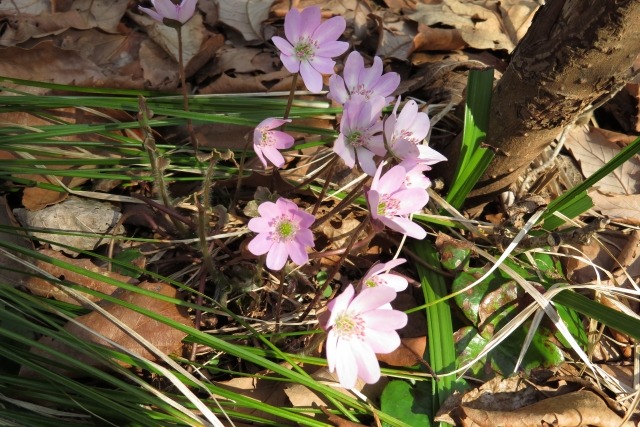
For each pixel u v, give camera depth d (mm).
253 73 415
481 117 357
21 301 313
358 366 273
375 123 290
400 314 273
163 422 298
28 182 348
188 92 406
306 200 375
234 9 434
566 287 338
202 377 318
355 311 272
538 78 323
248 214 329
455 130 400
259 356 309
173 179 359
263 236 281
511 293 346
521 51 329
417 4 458
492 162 364
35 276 318
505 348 340
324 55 310
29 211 350
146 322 312
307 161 386
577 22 303
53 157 361
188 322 315
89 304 308
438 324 334
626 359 358
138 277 332
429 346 329
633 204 398
